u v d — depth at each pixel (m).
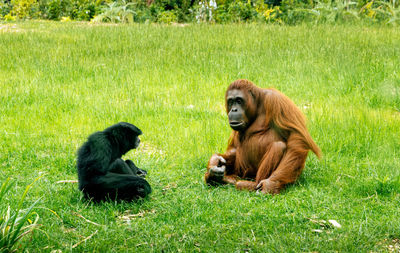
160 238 4.57
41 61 14.01
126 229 4.78
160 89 11.60
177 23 26.27
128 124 5.80
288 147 5.76
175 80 12.30
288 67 13.16
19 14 28.75
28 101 10.37
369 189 5.82
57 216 5.06
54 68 13.30
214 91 11.33
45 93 10.93
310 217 5.04
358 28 20.38
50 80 12.19
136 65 13.70
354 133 8.06
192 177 6.43
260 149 5.94
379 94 10.68
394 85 10.96
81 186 5.46
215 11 26.48
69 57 14.48
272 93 5.93
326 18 23.61
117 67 13.51
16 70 13.12
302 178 6.30
